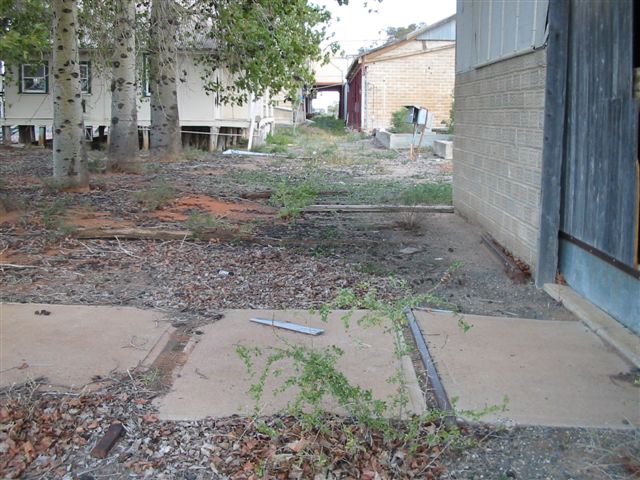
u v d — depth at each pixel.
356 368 4.66
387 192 13.48
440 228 9.62
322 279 6.96
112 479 3.48
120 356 4.84
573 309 5.86
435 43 36.44
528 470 3.55
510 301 6.30
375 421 3.71
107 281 6.75
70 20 12.39
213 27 13.48
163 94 19.86
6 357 4.78
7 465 3.57
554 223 6.50
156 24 13.70
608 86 5.48
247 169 17.98
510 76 7.58
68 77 12.49
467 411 3.82
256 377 4.53
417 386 4.38
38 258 7.51
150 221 9.73
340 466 3.56
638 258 5.03
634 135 5.06
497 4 8.05
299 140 31.20
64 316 5.65
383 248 8.42
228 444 3.74
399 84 36.62
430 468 3.56
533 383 4.47
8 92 24.64
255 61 14.05
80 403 4.12
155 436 3.82
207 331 5.38
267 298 6.32
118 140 16.81
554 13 6.23
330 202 12.03
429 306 6.11
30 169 16.86
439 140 24.92
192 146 25.16
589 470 3.54
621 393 4.34
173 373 4.60
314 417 3.71
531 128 6.85
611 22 5.39
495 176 8.35
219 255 7.84
